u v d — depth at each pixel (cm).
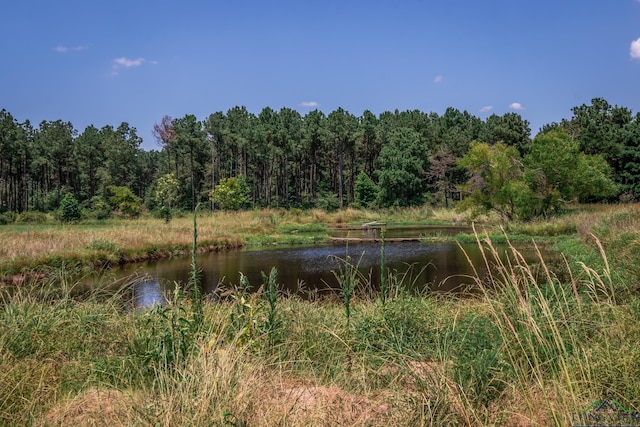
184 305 517
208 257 1953
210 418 254
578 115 5341
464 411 271
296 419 265
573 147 2877
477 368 322
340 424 262
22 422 298
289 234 3059
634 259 774
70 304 583
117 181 7100
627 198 3738
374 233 3108
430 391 296
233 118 7875
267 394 299
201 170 6781
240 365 318
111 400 315
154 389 324
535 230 2388
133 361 386
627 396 269
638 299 504
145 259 1862
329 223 4156
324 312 602
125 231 2258
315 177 6775
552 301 451
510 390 302
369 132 6425
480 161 2973
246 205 5388
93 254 1664
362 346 430
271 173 6688
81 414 297
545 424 260
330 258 1827
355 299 746
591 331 388
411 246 2228
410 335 440
